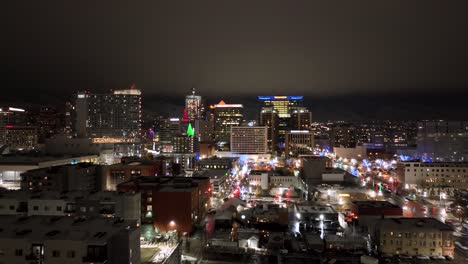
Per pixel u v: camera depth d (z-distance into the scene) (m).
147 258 105.06
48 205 112.06
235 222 141.38
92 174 182.00
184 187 143.50
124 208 114.81
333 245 114.19
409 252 111.75
